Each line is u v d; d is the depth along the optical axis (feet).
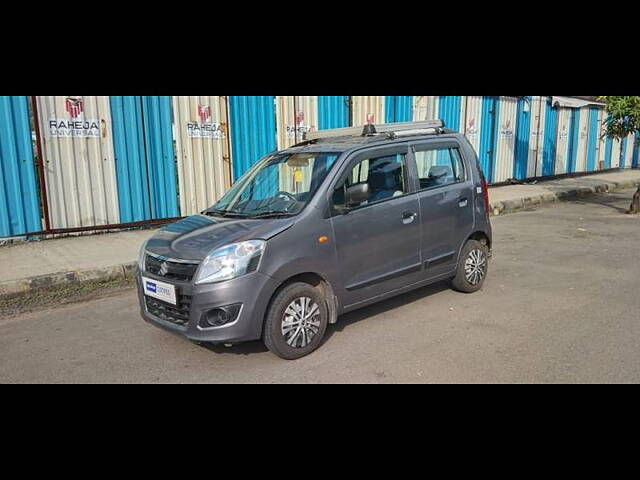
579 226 33.09
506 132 53.21
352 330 15.62
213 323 12.76
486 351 13.74
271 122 34.30
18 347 15.29
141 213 29.55
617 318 15.93
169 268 13.34
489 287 19.71
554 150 60.44
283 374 12.85
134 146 28.81
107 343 15.38
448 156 17.97
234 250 12.70
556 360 13.03
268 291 12.94
